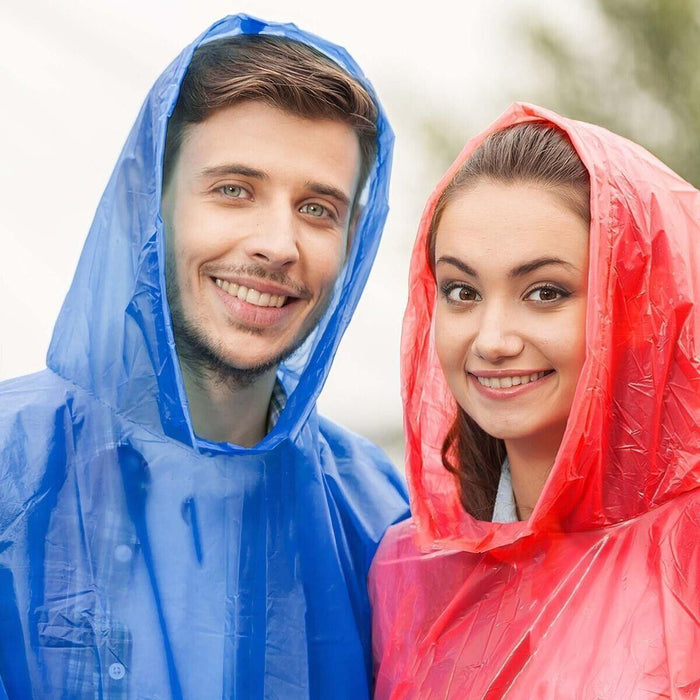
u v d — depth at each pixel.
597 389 1.96
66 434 2.17
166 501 2.18
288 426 2.28
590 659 1.90
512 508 2.16
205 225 2.20
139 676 2.06
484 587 2.11
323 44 2.33
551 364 2.00
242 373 2.25
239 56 2.24
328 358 2.35
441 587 2.17
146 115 2.22
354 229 2.40
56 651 2.03
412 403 2.27
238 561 2.20
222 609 2.16
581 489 2.02
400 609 2.21
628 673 1.85
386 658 2.20
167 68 2.24
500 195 2.00
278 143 2.21
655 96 5.29
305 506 2.29
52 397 2.20
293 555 2.25
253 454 2.23
